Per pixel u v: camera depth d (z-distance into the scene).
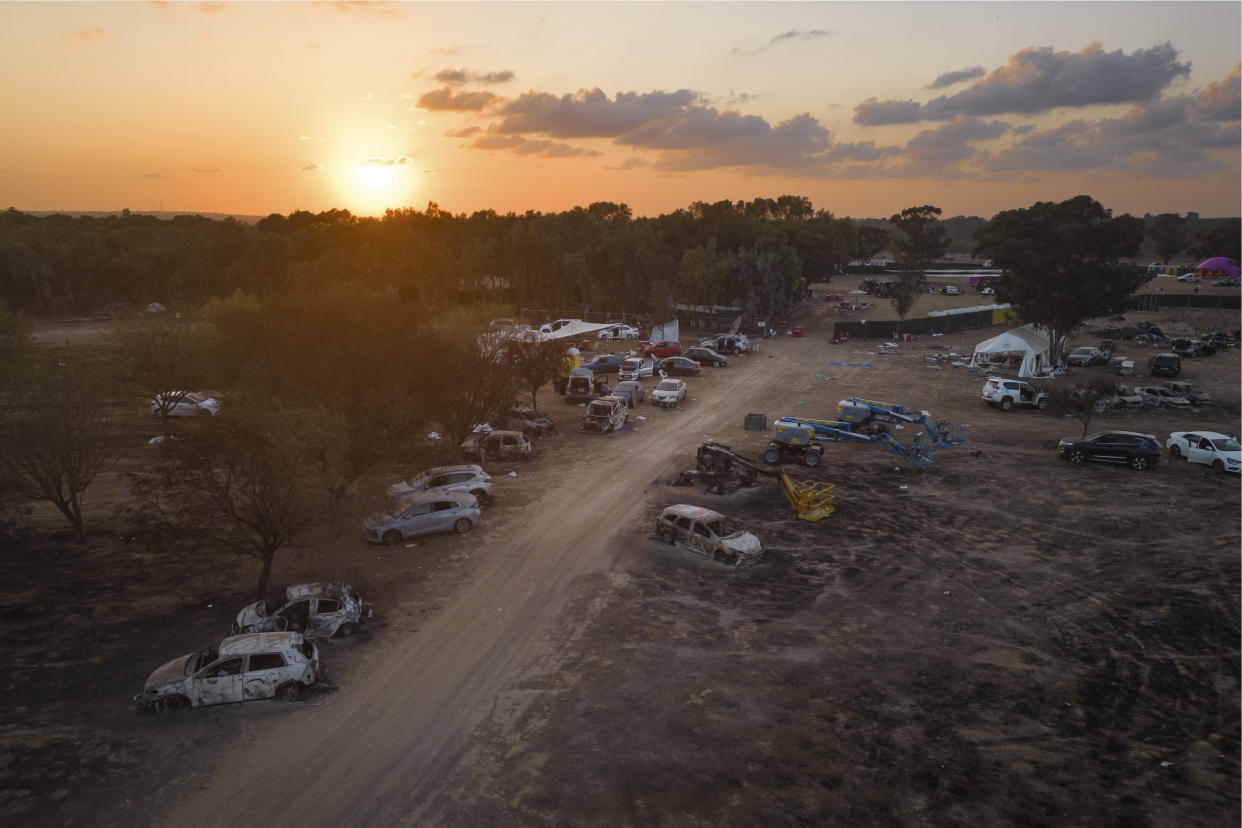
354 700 15.51
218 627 18.61
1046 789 12.70
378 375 26.86
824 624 18.95
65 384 23.77
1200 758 13.62
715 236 101.19
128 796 12.28
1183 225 181.00
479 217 135.88
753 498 29.28
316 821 11.86
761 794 12.47
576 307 94.69
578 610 19.72
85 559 22.84
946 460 34.56
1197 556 23.27
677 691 15.80
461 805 12.23
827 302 103.94
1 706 14.88
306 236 123.81
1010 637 18.34
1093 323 81.38
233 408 21.91
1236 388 50.66
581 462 34.22
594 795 12.44
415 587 21.14
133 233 121.44
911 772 13.14
